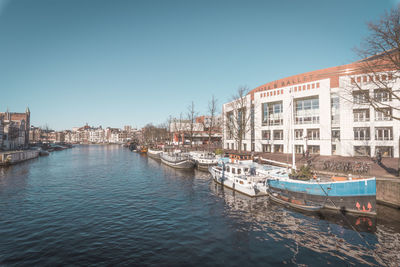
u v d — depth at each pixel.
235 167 23.78
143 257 10.37
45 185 26.78
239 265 9.76
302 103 41.94
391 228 13.20
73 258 10.27
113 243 11.75
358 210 15.09
